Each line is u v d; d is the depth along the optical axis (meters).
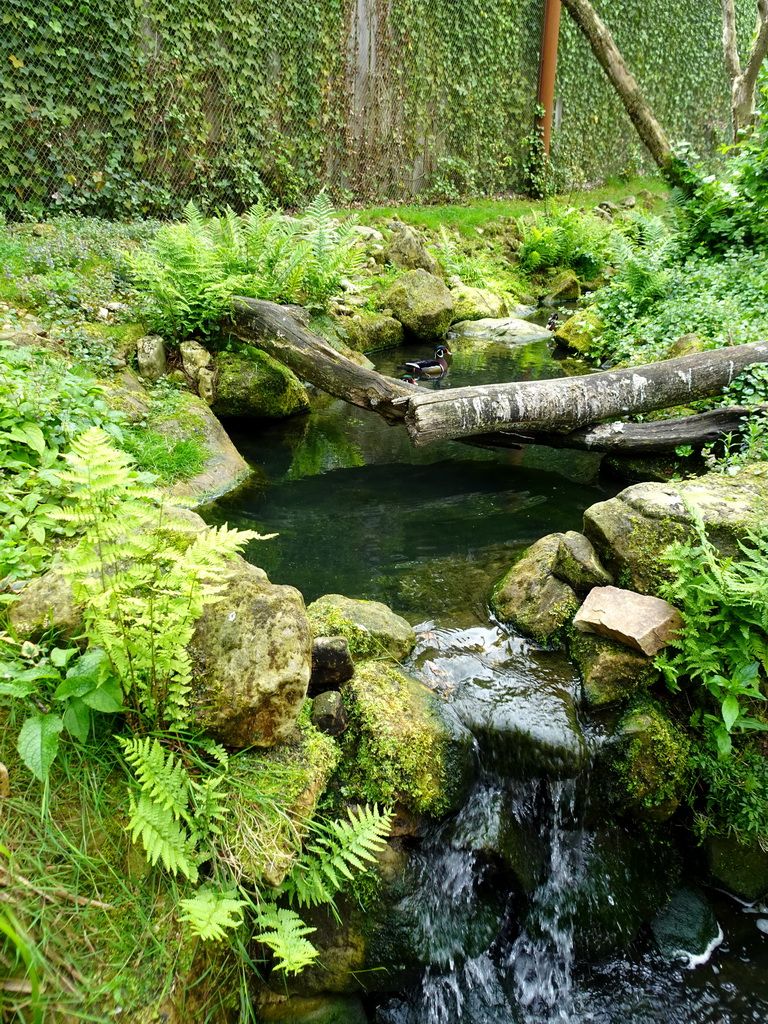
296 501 4.44
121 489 1.95
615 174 17.02
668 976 2.37
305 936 2.07
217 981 1.82
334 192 10.53
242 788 2.00
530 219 12.59
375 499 4.54
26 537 2.69
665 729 2.66
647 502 3.07
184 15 7.77
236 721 2.05
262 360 5.58
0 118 6.62
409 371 6.88
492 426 4.66
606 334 7.70
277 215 6.88
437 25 11.26
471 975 2.27
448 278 9.97
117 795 1.86
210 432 4.67
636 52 15.91
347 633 2.80
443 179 12.42
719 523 2.88
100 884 1.70
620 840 2.63
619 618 2.82
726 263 7.68
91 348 4.72
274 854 1.92
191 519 2.52
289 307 5.54
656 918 2.51
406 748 2.38
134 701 1.94
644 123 10.05
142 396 4.69
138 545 1.88
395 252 9.34
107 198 7.61
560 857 2.56
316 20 9.22
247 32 8.46
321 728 2.38
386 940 2.15
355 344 7.55
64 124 7.02
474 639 3.11
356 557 3.79
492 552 3.88
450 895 2.33
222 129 8.65
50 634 2.04
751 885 2.56
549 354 7.97
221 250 6.05
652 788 2.60
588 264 11.80
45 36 6.76
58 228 6.43
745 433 4.38
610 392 4.82
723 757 2.64
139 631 1.85
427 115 11.71
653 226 9.76
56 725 1.75
